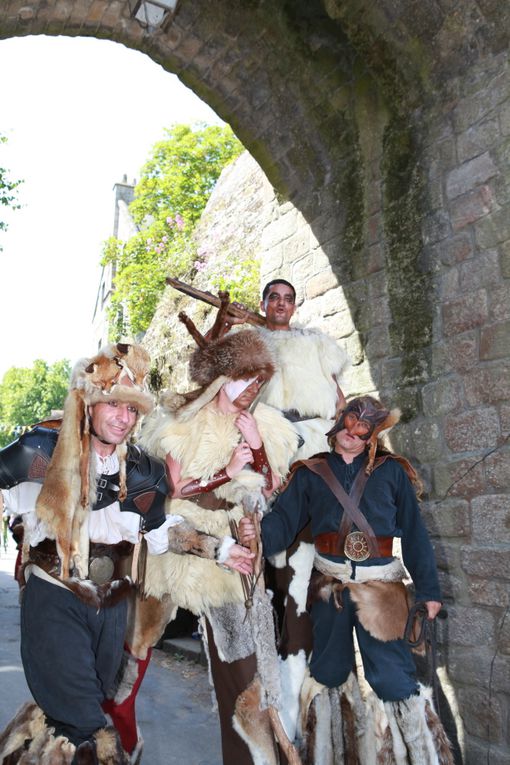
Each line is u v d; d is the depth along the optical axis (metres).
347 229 5.02
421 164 4.37
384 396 4.53
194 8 5.18
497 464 3.64
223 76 5.61
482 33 3.90
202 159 18.09
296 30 4.96
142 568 2.80
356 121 4.93
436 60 4.21
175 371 8.04
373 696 3.07
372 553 2.98
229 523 2.90
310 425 3.73
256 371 2.88
